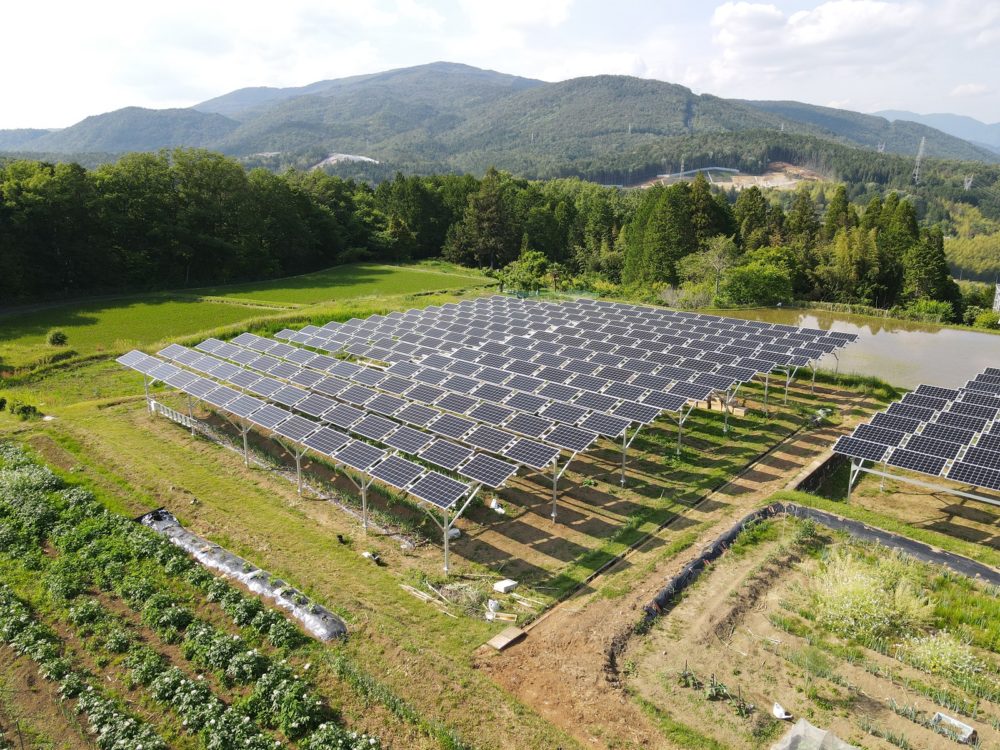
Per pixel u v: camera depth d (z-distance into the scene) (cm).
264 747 1402
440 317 5638
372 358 4272
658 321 5281
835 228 9712
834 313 7119
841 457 3098
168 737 1454
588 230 12356
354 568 2169
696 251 8831
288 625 1794
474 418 2938
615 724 1449
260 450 3212
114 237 8544
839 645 1703
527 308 6119
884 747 1372
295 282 9444
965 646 1672
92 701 1540
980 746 1370
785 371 4050
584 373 3594
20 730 1480
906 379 4491
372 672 1642
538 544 2344
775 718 1455
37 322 6322
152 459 3091
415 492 2208
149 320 6475
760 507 2444
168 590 2005
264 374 3716
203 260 9450
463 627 1852
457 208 13825
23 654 1733
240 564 2147
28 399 3934
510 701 1523
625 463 2866
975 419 2820
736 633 1756
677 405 3031
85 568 2131
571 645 1728
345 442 2603
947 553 2109
